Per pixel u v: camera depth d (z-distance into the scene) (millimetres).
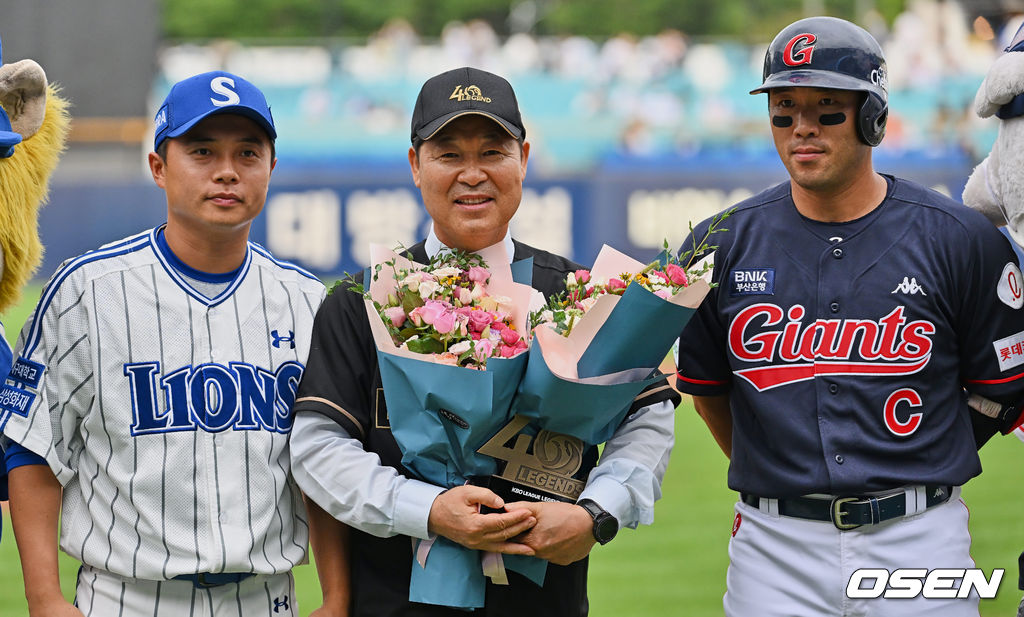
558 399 4473
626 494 4641
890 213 5086
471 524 4449
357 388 4824
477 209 4840
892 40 27906
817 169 4930
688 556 11008
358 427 4785
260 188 4793
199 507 4621
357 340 4852
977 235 4996
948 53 27500
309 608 9188
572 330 4527
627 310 4488
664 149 27938
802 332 5062
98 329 4660
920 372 4941
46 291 4727
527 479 4648
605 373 4578
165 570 4551
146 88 28359
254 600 4762
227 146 4703
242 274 4910
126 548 4570
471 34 29906
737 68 28656
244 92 4746
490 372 4426
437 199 4863
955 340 5051
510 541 4547
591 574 10484
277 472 4781
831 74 4840
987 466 14312
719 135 27953
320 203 25094
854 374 4973
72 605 4707
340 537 4961
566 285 5016
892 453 4926
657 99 28516
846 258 5062
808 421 5016
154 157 4898
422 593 4629
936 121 26812
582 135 28125
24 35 28094
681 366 5430
